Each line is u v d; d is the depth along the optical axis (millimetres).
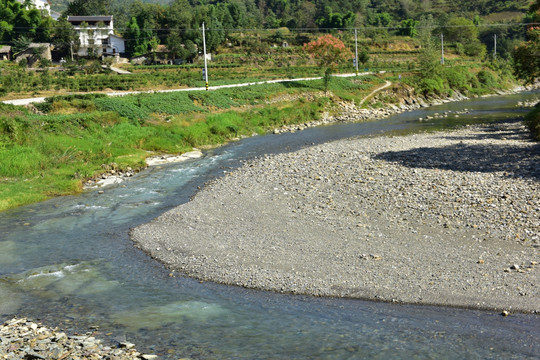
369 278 16609
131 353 12312
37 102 47688
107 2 161250
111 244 21125
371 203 23844
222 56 116812
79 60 100875
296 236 20531
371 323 14039
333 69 89875
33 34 126688
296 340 13156
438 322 13953
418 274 16625
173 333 13617
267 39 139625
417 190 24984
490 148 34719
